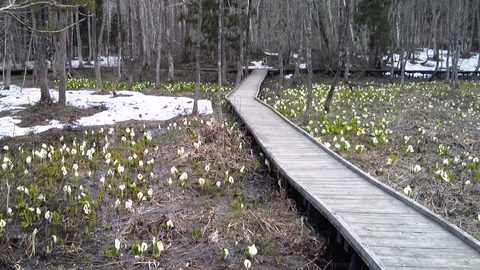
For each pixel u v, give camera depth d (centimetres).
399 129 1410
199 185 888
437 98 2231
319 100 2045
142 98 2036
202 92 2383
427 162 1032
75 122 1464
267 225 696
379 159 1059
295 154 962
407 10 3519
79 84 2534
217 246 641
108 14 3203
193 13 2828
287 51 3847
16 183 864
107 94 2164
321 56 3784
